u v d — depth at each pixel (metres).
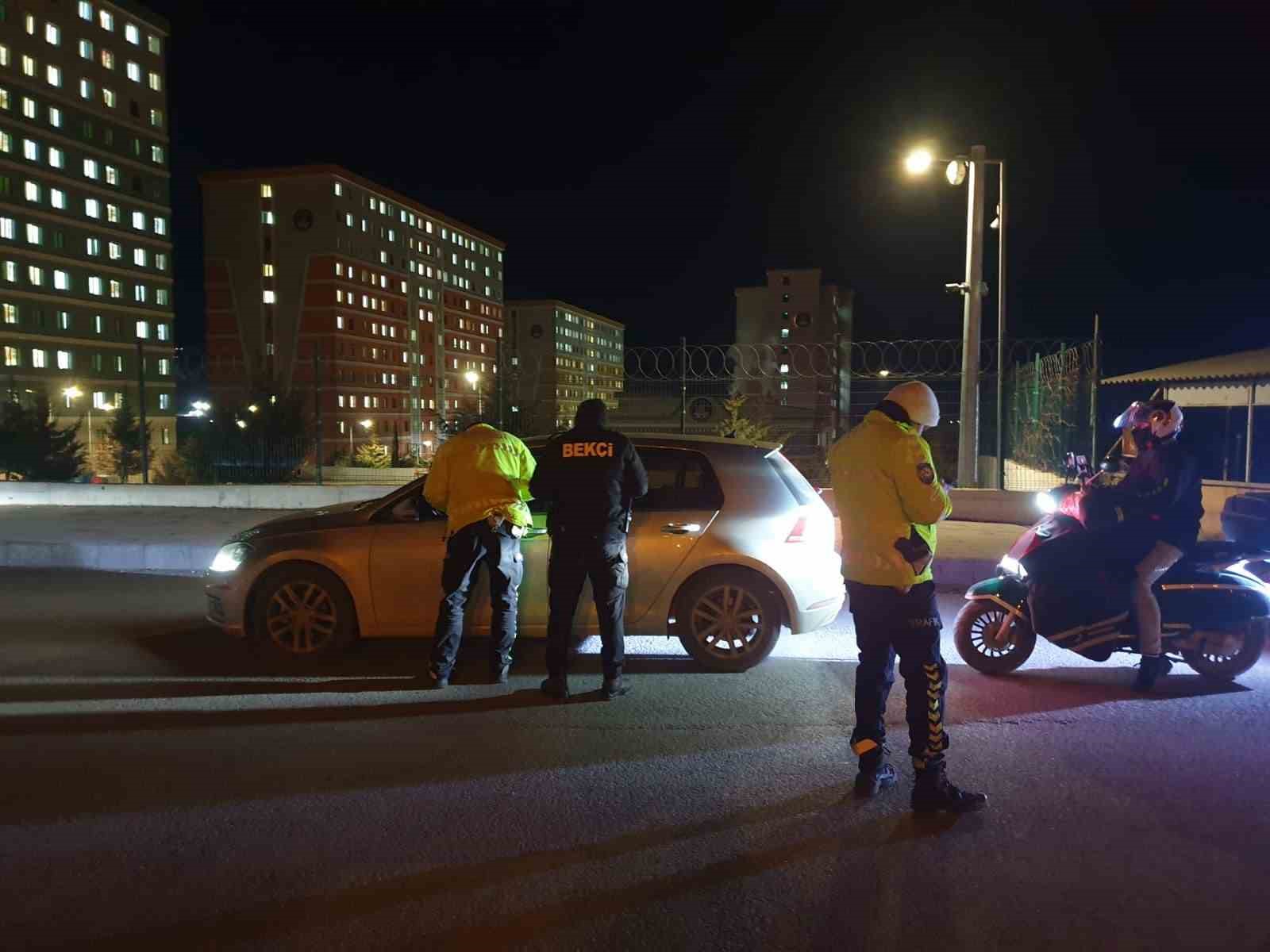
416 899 3.54
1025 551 6.57
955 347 15.23
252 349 100.06
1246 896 3.56
